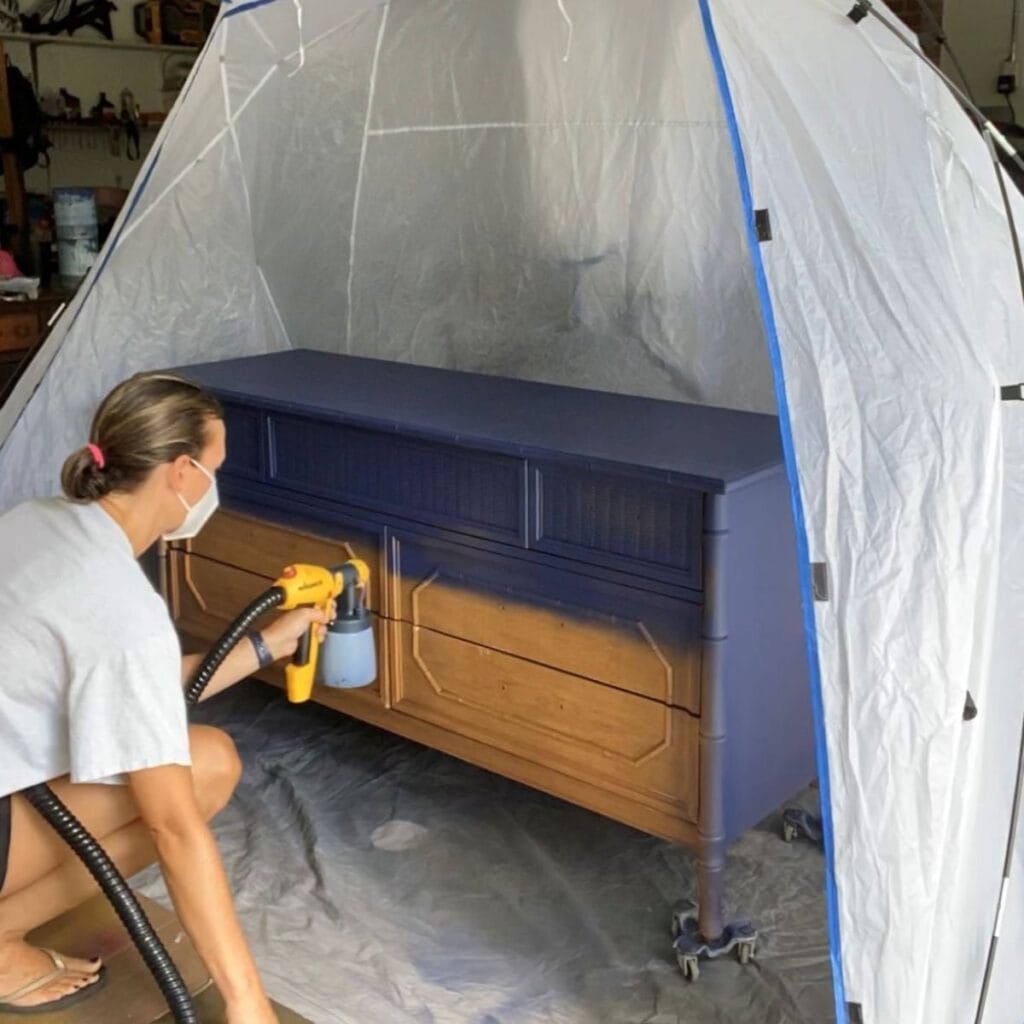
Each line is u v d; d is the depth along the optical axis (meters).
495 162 2.97
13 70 4.34
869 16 1.86
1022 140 4.21
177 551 3.05
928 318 1.76
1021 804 1.91
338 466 2.65
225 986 1.60
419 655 2.58
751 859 2.54
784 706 2.30
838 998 1.84
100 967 1.86
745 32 1.80
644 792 2.26
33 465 3.08
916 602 1.77
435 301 3.20
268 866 2.55
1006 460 1.80
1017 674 1.88
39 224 4.48
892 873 1.80
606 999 2.15
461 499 2.43
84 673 1.56
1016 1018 2.01
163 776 1.58
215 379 2.98
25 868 1.75
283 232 3.35
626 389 2.89
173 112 2.86
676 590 2.12
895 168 1.82
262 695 3.30
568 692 2.33
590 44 2.73
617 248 2.82
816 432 1.81
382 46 3.05
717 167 2.62
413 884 2.48
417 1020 2.10
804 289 1.81
